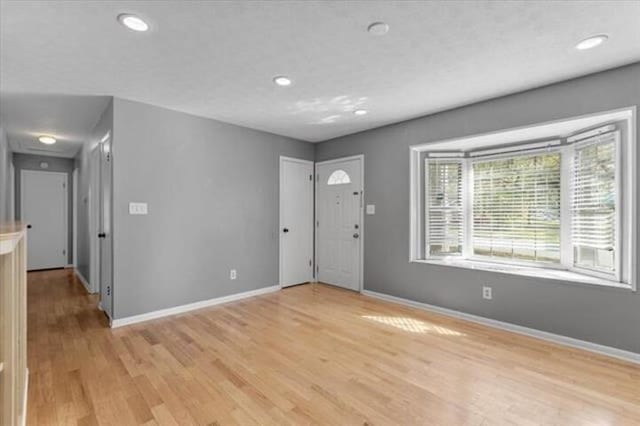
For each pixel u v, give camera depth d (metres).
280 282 4.75
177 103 3.37
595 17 1.86
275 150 4.68
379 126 4.25
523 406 1.92
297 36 2.07
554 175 3.23
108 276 3.47
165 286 3.54
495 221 3.65
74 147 5.56
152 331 3.09
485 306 3.28
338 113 3.70
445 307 3.59
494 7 1.78
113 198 3.18
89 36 2.05
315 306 3.91
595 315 2.62
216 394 2.04
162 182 3.52
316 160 5.25
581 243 2.99
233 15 1.84
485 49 2.24
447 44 2.17
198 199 3.82
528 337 2.94
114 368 2.37
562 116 2.76
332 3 1.74
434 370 2.34
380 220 4.27
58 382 2.17
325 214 5.09
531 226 3.38
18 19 1.85
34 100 3.25
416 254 3.97
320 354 2.61
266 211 4.56
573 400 1.97
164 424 1.76
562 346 2.74
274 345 2.78
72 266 6.57
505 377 2.24
